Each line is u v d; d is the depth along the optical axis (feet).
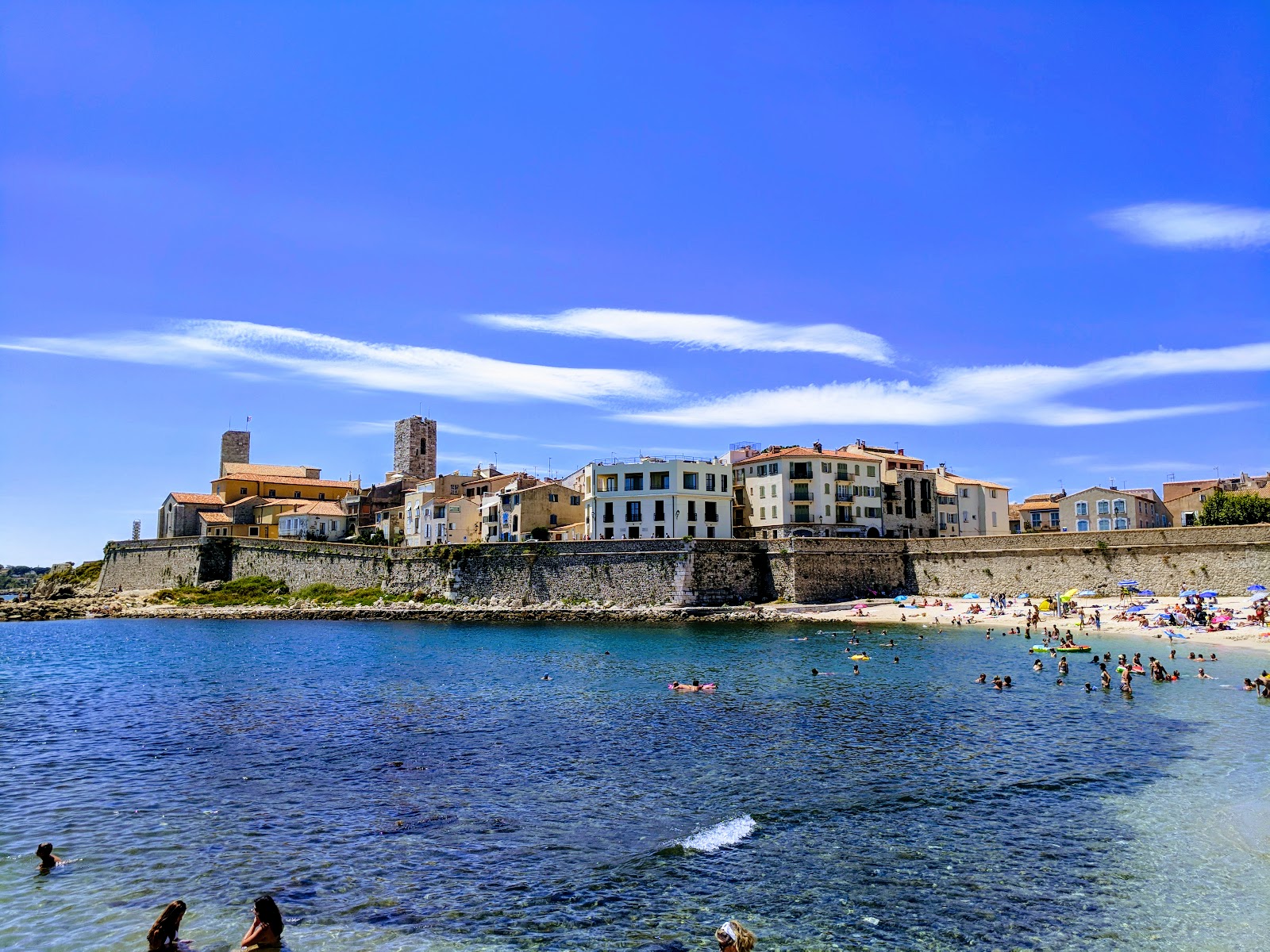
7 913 66.39
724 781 99.81
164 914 61.31
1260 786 93.81
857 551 319.06
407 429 612.29
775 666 191.42
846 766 105.29
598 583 317.83
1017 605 285.02
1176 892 68.69
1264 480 455.22
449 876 73.51
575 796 95.04
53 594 463.01
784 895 69.26
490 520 421.59
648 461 367.45
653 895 69.56
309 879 72.84
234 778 102.94
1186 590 260.83
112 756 114.21
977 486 441.27
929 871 73.41
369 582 369.30
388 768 107.24
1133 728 122.52
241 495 525.34
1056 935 62.28
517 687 168.14
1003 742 116.47
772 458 393.50
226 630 310.65
